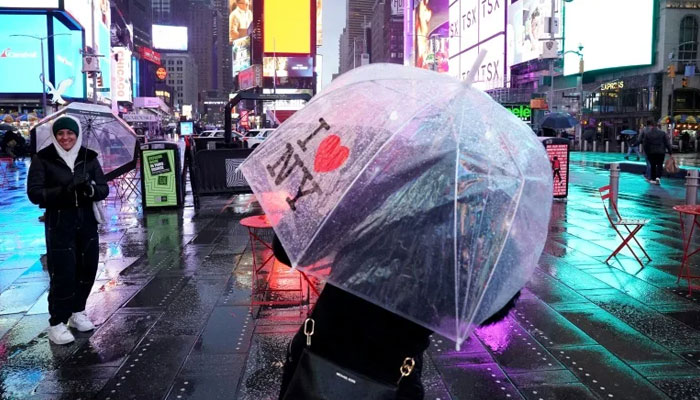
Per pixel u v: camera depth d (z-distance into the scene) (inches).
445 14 4547.2
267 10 4950.8
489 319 94.5
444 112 86.3
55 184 189.9
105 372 174.1
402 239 81.7
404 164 82.8
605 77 2432.3
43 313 232.7
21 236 406.0
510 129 92.6
